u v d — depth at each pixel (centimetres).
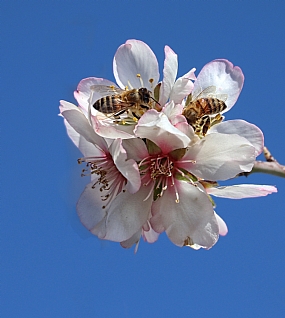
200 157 25
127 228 26
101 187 26
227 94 26
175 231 25
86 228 26
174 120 25
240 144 25
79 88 27
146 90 26
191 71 26
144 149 25
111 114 26
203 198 25
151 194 26
